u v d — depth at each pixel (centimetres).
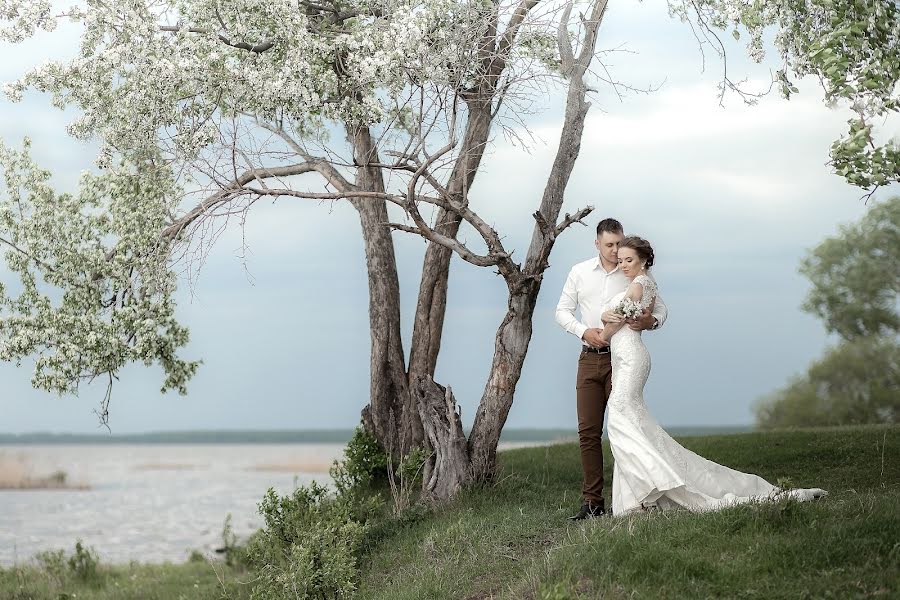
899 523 544
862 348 3108
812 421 3172
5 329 1002
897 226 3103
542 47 998
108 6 923
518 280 950
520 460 1252
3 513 3077
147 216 1034
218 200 973
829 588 472
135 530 2377
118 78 947
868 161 545
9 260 1007
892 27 568
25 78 963
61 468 7531
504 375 991
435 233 925
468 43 916
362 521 914
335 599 721
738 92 938
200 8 937
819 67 575
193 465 8388
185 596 1016
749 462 1073
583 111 973
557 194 977
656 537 567
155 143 963
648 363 704
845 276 3180
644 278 701
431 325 1152
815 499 665
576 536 631
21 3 954
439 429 996
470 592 609
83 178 1041
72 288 1027
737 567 511
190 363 1077
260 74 902
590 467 754
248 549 862
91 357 998
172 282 1020
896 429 1234
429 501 948
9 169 1017
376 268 1173
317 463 8438
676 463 691
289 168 1102
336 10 1041
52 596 1120
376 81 890
